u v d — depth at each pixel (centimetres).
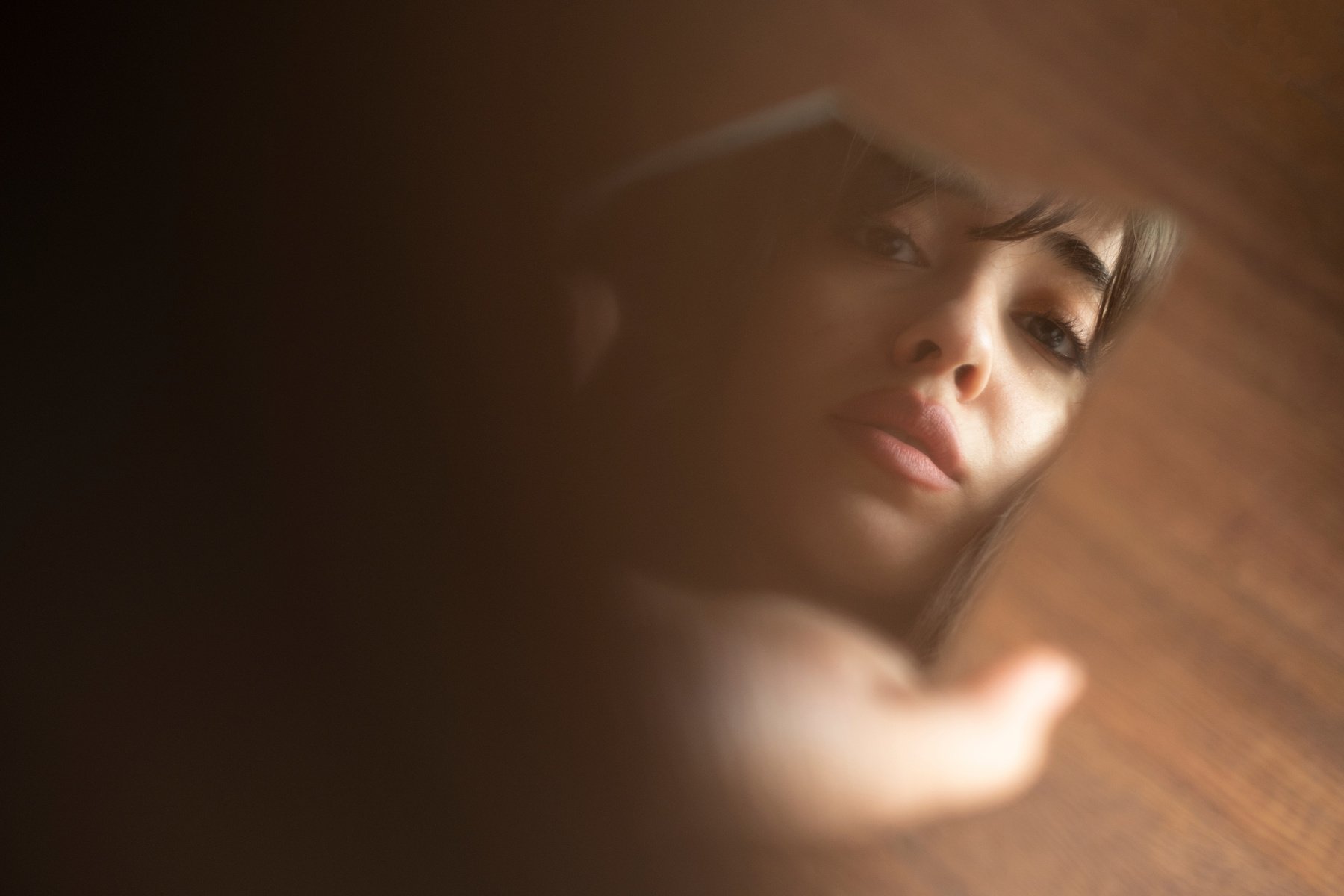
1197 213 85
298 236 84
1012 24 87
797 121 85
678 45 87
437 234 85
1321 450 84
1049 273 82
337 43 86
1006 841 79
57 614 81
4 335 83
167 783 79
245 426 82
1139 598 82
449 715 80
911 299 81
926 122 85
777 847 79
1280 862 80
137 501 82
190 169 85
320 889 78
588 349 84
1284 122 86
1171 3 87
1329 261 85
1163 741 81
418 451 82
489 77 87
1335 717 82
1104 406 84
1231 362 84
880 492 80
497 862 79
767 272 83
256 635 81
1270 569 83
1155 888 80
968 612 82
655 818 79
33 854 79
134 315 83
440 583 81
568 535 81
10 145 84
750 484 81
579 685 80
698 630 80
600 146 86
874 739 80
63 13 85
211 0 86
